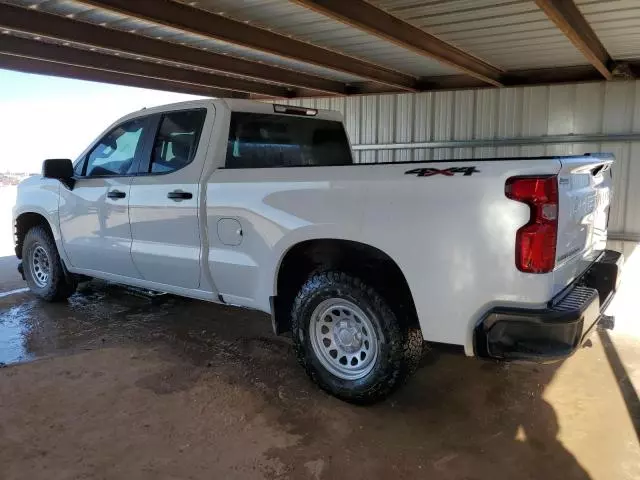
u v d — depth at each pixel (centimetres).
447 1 412
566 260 294
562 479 267
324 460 282
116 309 555
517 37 510
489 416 331
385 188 302
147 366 404
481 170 274
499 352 271
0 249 957
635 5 402
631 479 266
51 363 409
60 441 298
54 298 568
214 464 278
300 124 468
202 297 415
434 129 775
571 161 280
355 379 333
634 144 632
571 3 398
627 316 546
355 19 407
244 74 657
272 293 359
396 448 295
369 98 830
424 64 649
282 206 345
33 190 551
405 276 299
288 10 444
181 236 407
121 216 450
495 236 270
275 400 349
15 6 448
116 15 470
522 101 698
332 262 352
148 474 269
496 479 268
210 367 402
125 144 462
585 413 334
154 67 690
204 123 402
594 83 646
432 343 299
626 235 642
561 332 258
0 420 321
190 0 422
